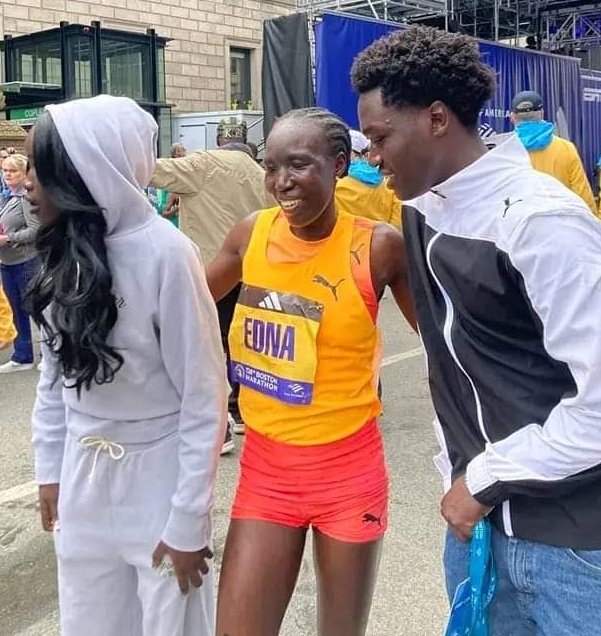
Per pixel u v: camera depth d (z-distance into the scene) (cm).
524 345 148
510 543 154
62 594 198
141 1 1908
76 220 171
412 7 1414
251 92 2189
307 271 197
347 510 196
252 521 200
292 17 887
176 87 2003
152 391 184
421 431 509
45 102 1468
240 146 551
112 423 185
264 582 196
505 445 147
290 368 196
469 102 151
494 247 146
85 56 1502
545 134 617
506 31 1841
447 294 156
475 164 151
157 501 187
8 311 445
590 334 133
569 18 1956
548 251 137
